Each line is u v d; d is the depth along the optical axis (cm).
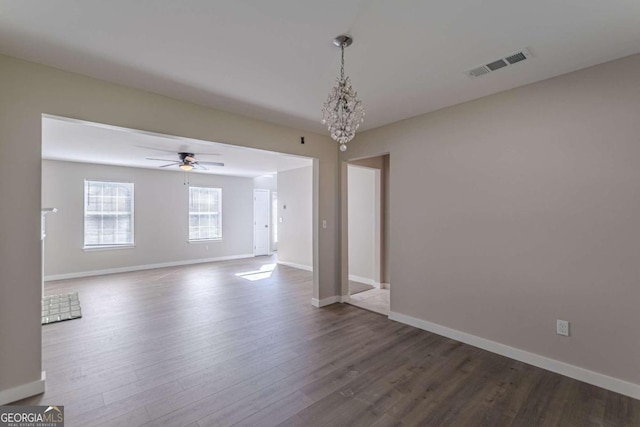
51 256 604
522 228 272
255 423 191
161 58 222
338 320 375
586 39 198
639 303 217
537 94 262
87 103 248
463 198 311
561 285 251
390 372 253
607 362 229
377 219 534
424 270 345
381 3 163
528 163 268
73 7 165
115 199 684
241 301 454
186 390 225
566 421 194
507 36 195
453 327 320
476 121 301
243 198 895
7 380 212
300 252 735
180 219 776
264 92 281
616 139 225
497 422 194
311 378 243
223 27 185
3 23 179
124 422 191
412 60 225
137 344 303
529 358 267
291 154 393
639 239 217
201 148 499
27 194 221
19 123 219
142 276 632
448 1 161
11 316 214
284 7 166
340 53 215
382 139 388
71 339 315
